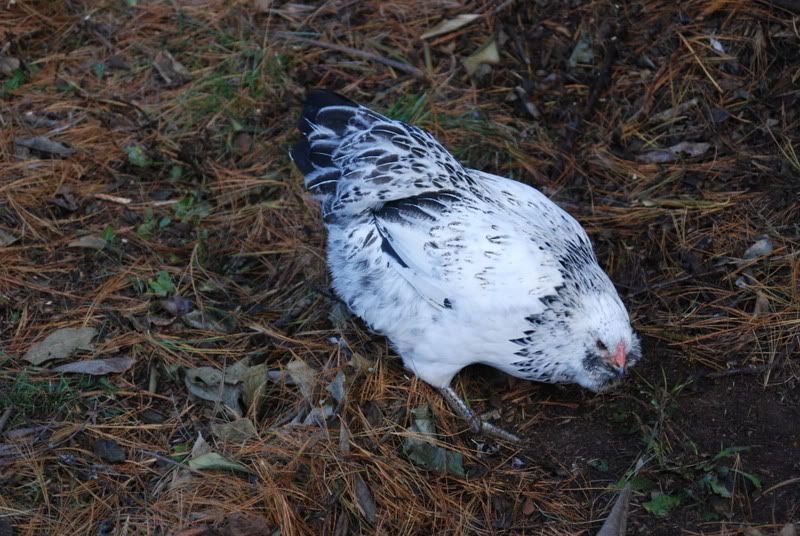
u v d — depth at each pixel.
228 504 1.60
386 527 1.61
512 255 1.65
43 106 2.00
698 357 1.74
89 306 1.78
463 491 1.64
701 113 1.96
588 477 1.65
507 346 1.66
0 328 1.76
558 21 2.06
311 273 1.84
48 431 1.66
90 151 1.95
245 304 1.81
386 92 2.02
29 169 1.92
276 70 2.04
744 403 1.70
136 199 1.91
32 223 1.86
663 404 1.68
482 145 1.95
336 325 1.78
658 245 1.84
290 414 1.70
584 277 1.66
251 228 1.89
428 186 1.70
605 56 2.01
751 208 1.86
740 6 2.02
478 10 2.10
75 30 2.09
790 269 1.79
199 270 1.83
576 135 1.95
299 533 1.59
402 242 1.68
